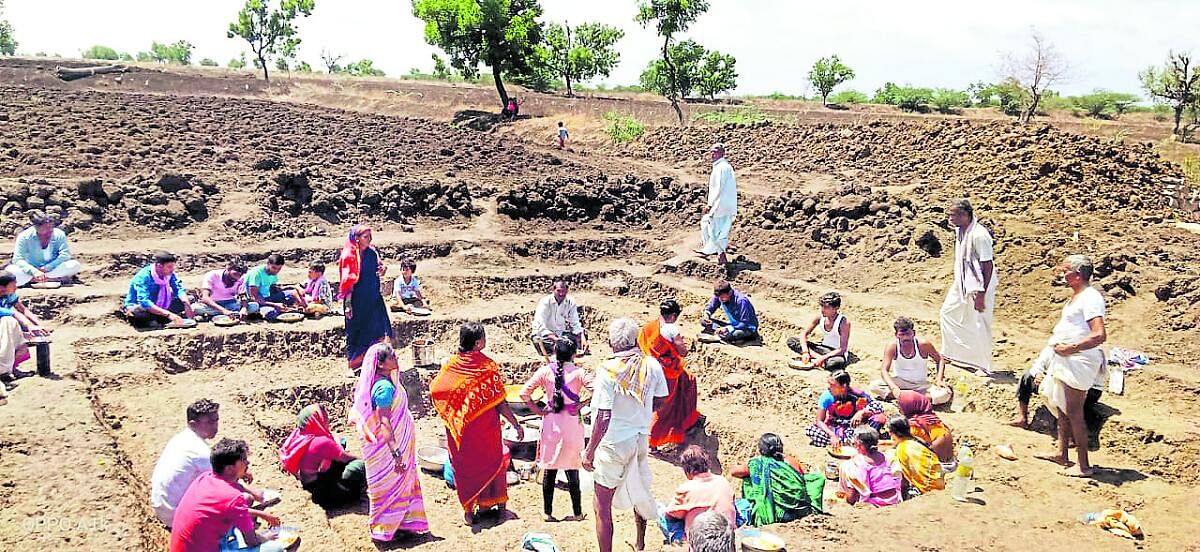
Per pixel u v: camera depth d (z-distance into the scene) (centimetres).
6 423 742
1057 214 1561
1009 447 821
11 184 1496
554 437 739
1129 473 781
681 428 944
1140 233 1446
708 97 4650
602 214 1909
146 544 582
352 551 666
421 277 1451
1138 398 919
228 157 2016
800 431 930
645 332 921
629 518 760
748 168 2334
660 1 3894
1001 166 1822
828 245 1598
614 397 628
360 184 1844
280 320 1155
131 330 1071
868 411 885
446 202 1838
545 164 2378
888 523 652
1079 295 758
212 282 1162
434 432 999
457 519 760
